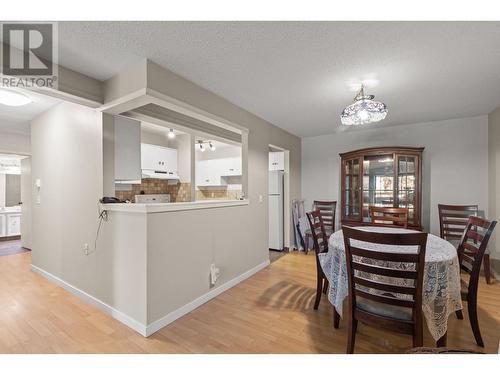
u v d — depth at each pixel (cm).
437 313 149
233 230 286
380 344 174
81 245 244
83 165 242
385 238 133
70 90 203
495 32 158
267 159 364
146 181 477
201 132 312
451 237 337
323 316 214
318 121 367
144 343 176
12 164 589
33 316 212
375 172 371
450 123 357
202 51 182
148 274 187
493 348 167
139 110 240
